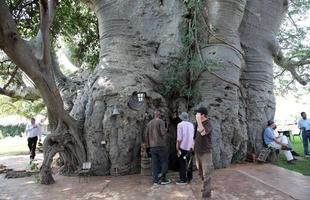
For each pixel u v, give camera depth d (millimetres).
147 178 9930
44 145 10516
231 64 11914
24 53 9125
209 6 12297
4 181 10266
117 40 11961
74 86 14477
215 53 11898
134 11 12508
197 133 7391
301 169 10695
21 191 8695
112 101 10836
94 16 17328
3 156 17812
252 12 13508
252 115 12961
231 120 11664
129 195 7797
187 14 12492
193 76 12086
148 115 11016
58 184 9508
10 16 8688
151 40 12359
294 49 19469
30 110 30531
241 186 8219
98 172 10773
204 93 11773
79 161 10938
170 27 12539
